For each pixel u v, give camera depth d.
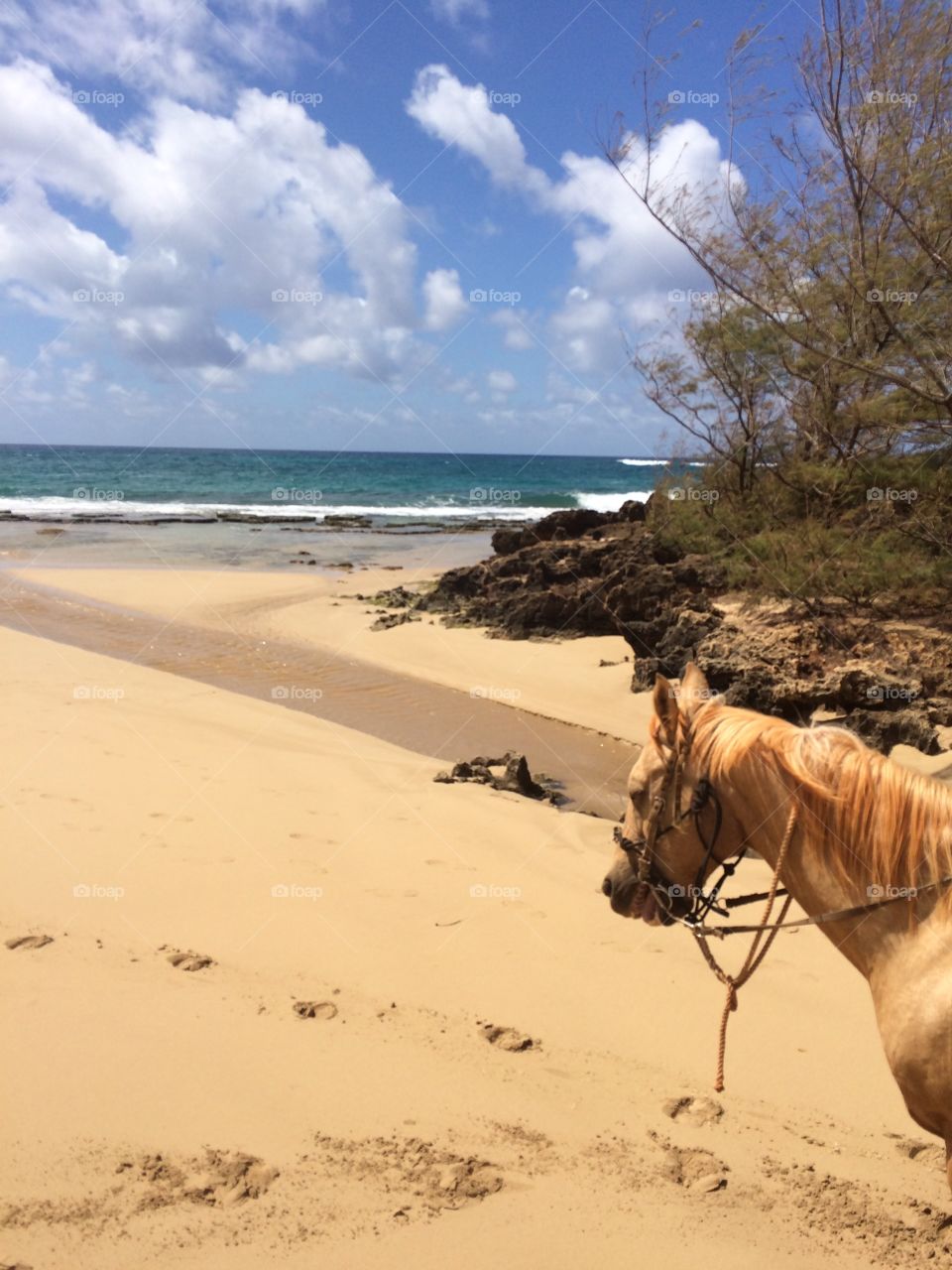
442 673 17.78
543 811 9.86
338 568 32.62
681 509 23.83
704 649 16.14
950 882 3.49
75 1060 5.14
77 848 8.09
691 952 6.77
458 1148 4.60
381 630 21.53
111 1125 4.62
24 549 36.03
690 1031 5.75
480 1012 5.88
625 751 13.38
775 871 3.78
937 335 14.91
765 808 3.81
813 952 6.79
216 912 7.09
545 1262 3.92
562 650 19.34
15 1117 4.64
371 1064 5.27
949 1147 3.48
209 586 27.70
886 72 13.77
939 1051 3.38
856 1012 5.99
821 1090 5.18
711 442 23.25
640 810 4.05
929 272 14.94
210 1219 4.05
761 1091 5.16
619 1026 5.79
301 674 17.56
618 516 29.47
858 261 15.44
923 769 11.45
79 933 6.63
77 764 10.39
